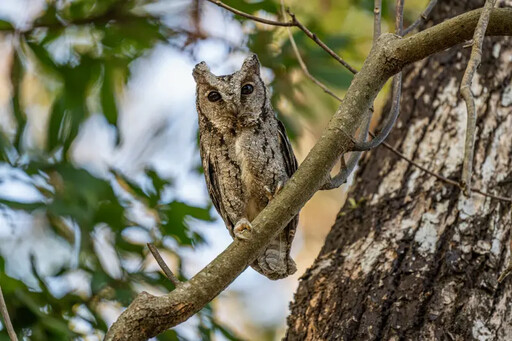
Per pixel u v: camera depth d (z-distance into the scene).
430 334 7.65
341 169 7.74
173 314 6.41
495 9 6.67
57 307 10.80
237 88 9.27
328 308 8.35
